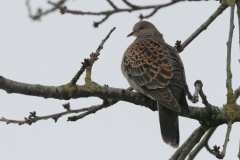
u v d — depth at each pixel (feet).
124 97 29.96
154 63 33.37
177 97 31.76
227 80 32.42
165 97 30.68
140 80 33.47
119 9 21.91
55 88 25.98
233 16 33.04
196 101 24.57
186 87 24.30
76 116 31.40
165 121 30.68
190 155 35.01
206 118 31.96
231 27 32.73
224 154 26.09
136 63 34.63
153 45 35.94
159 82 31.86
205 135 34.99
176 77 32.40
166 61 33.14
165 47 35.50
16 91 24.20
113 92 29.04
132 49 36.65
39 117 30.99
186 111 30.48
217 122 32.04
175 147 29.89
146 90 32.35
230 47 32.22
